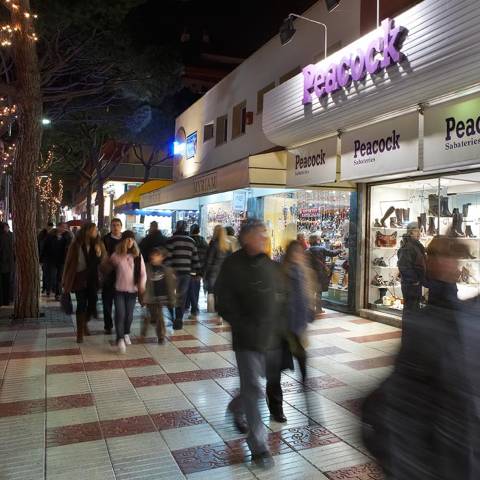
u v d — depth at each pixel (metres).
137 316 10.28
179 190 15.60
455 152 6.50
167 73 17.05
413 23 6.62
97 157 27.45
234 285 3.84
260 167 10.52
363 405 1.96
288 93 9.95
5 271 11.20
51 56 15.13
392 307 9.52
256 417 3.83
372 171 8.12
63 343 7.77
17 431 4.43
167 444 4.17
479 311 1.98
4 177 22.69
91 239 7.94
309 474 3.68
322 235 11.42
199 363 6.65
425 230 9.00
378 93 7.37
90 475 3.65
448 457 1.67
